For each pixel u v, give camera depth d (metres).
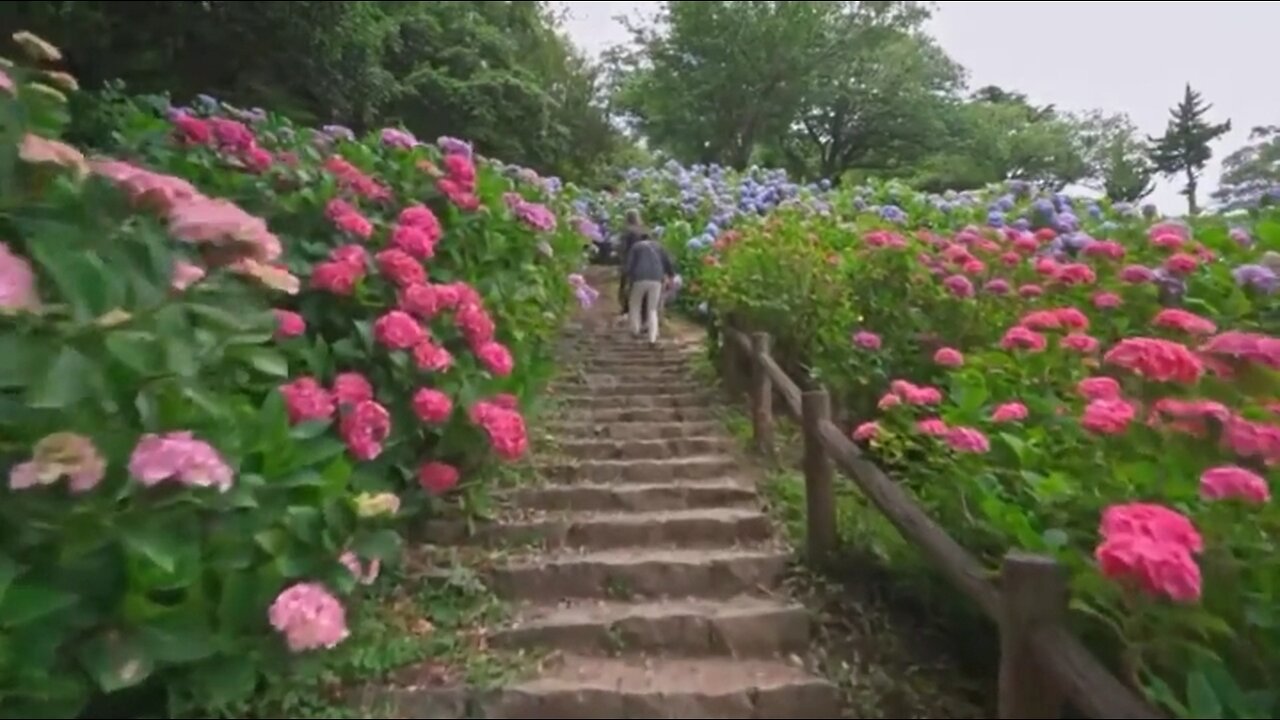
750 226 7.79
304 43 9.98
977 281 4.66
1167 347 2.49
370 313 3.72
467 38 16.41
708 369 7.21
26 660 2.36
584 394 6.56
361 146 4.80
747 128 24.03
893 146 18.50
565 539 4.04
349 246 3.74
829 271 5.55
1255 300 3.66
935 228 6.59
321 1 9.73
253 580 2.64
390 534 2.97
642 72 25.27
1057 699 2.04
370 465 3.45
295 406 2.92
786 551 3.86
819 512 3.69
